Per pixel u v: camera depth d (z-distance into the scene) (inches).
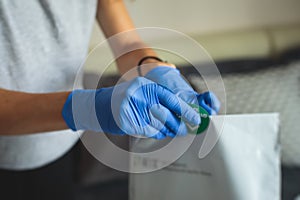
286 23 40.2
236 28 40.1
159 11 38.3
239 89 34.9
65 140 29.6
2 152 27.8
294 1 39.8
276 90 34.4
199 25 39.6
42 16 22.0
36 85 24.1
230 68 36.9
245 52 37.8
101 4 25.3
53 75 24.6
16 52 21.8
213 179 20.8
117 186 32.9
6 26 20.8
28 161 29.1
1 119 18.2
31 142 27.0
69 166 32.9
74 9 23.4
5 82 22.8
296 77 35.0
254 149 21.1
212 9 38.9
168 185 21.7
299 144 31.7
